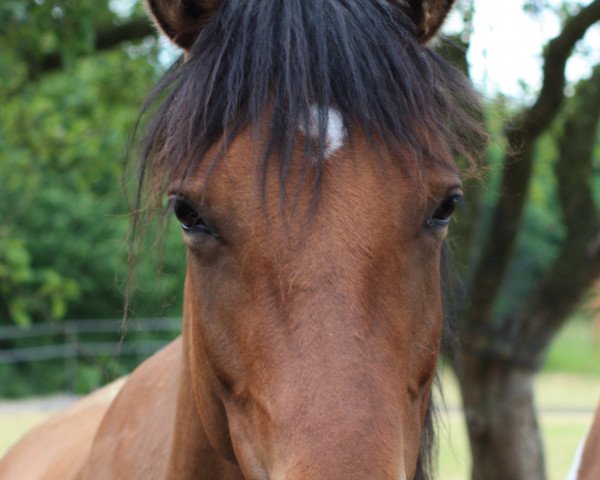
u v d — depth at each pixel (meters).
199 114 1.53
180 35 1.72
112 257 17.31
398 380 1.42
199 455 1.84
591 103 4.71
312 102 1.46
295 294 1.40
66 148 6.16
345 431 1.31
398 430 1.37
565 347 17.95
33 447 3.01
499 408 4.78
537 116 4.29
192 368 1.74
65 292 5.89
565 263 4.68
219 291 1.51
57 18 4.79
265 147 1.44
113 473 2.13
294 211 1.42
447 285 1.89
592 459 2.78
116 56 6.02
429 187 1.50
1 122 6.08
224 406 1.64
